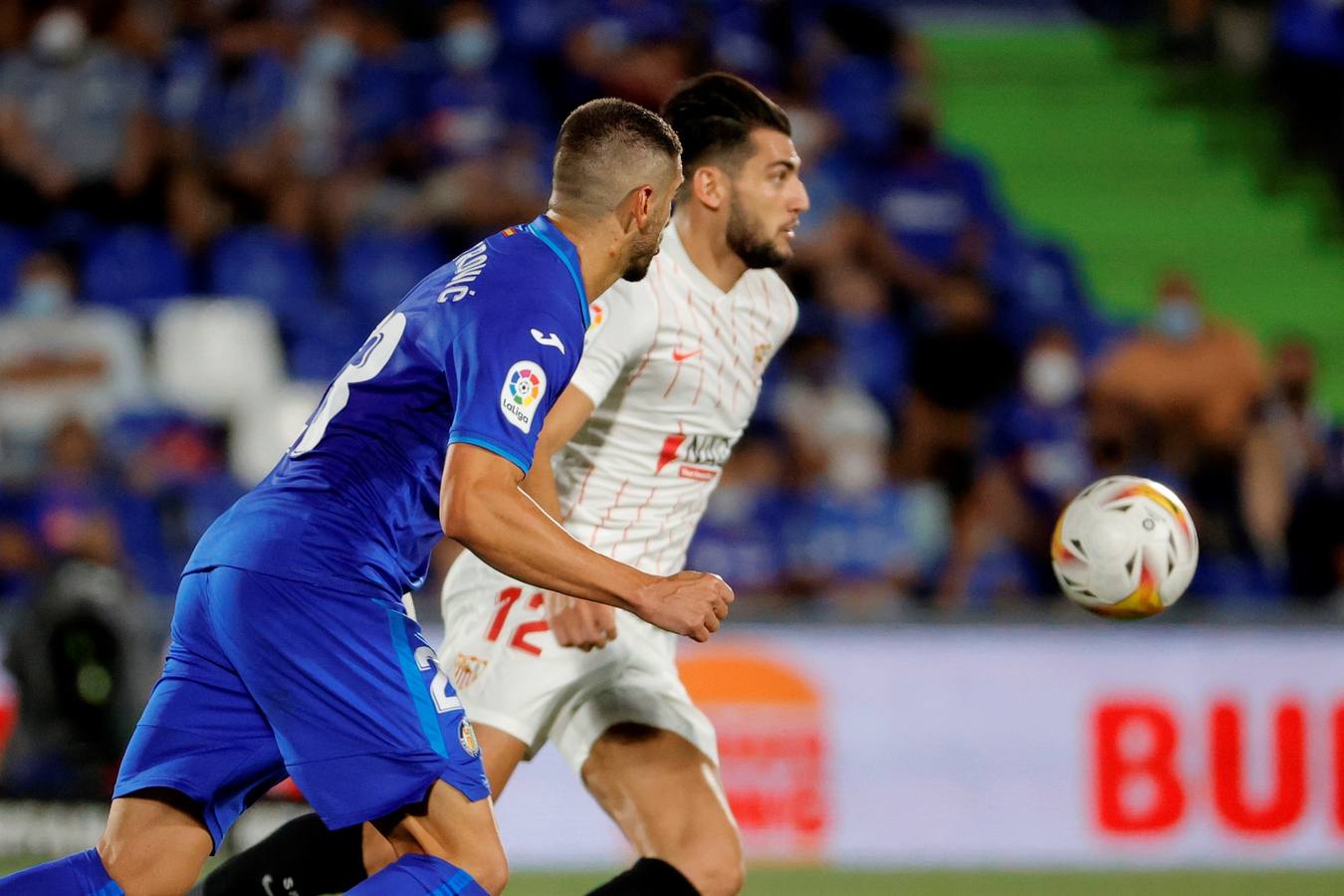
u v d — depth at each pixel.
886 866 28.30
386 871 12.66
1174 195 52.22
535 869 27.77
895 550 34.91
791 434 36.12
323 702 12.69
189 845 13.17
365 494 12.86
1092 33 55.84
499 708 15.33
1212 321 40.41
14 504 33.84
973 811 28.83
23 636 26.05
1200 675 29.23
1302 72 52.94
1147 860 28.81
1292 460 37.12
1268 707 29.17
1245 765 29.05
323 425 13.00
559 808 28.08
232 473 35.00
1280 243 51.56
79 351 36.06
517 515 11.96
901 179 45.12
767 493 34.69
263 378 36.66
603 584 12.11
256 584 12.69
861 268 42.44
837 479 35.75
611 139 13.16
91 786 26.05
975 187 47.31
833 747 28.67
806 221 42.38
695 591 12.27
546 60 45.50
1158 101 54.19
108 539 27.42
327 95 42.03
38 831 26.06
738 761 28.36
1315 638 29.33
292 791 26.14
